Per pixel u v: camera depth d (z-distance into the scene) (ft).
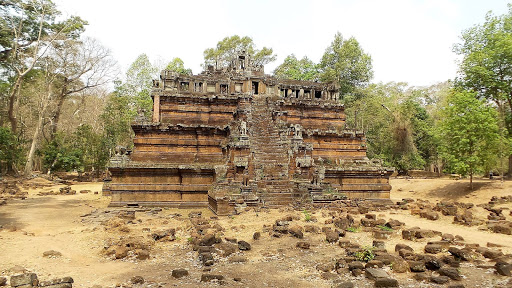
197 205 90.22
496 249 46.14
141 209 85.20
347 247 48.42
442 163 188.44
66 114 239.09
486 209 81.76
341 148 114.93
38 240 53.78
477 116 107.55
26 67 177.78
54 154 183.83
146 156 95.25
